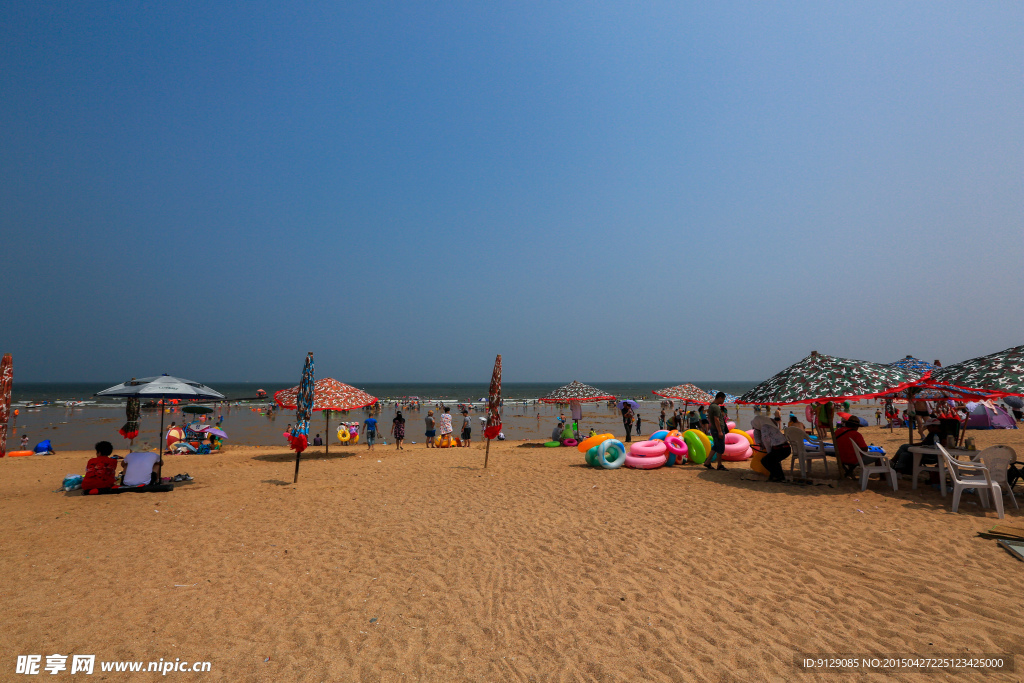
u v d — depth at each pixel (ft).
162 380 37.45
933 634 12.46
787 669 11.21
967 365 27.04
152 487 31.40
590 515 24.59
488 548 20.08
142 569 18.04
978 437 47.83
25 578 17.13
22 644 12.68
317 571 17.88
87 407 184.03
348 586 16.56
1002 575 15.60
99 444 32.07
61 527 23.25
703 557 18.35
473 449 62.23
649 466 38.37
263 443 85.76
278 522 24.17
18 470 44.70
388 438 97.40
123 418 134.82
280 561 18.86
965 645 11.89
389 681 11.13
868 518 22.18
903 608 13.87
